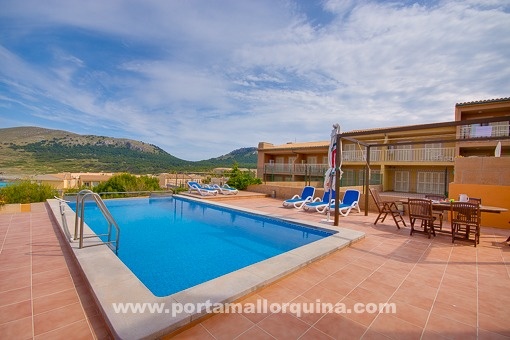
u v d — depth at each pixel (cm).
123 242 641
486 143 1534
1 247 493
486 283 368
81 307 290
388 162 1920
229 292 304
